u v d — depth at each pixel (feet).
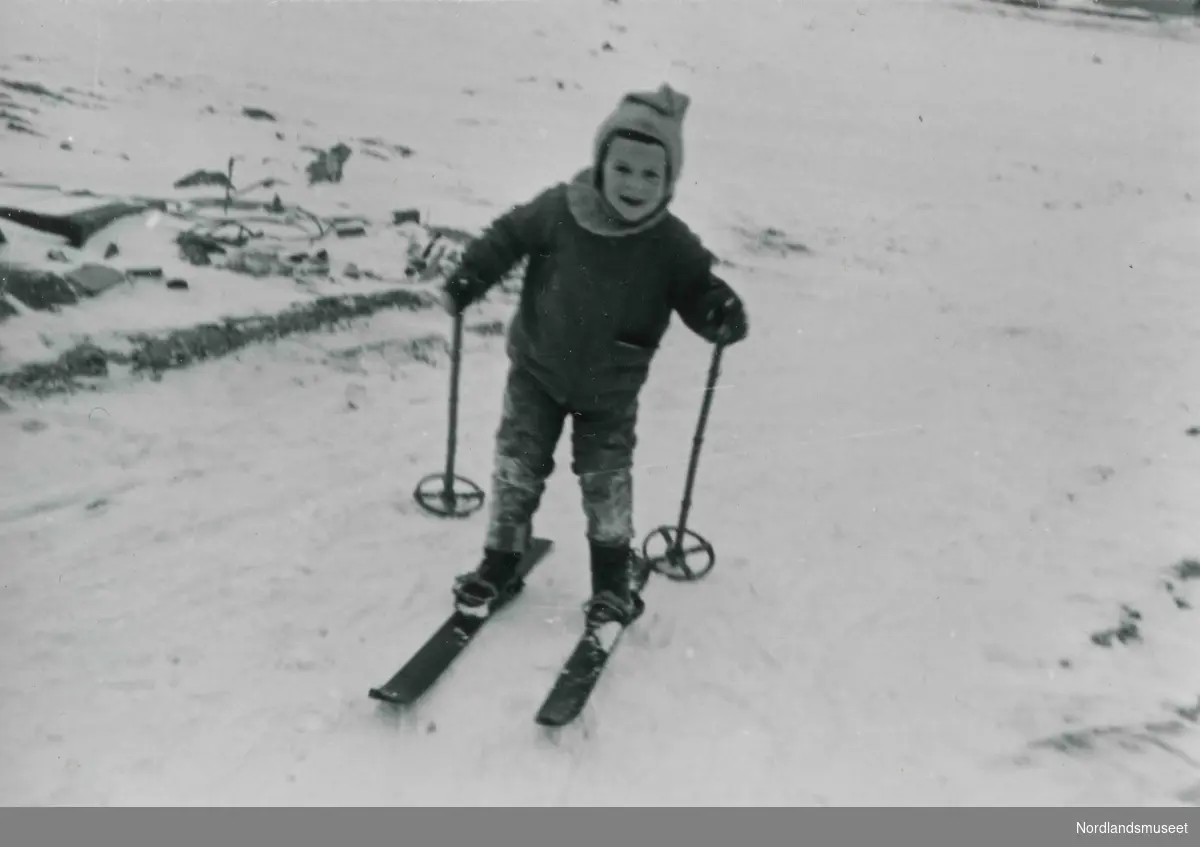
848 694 9.99
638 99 8.99
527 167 47.80
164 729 8.28
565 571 11.96
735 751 8.92
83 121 36.63
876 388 22.82
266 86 56.18
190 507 12.05
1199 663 11.14
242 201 26.76
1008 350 27.61
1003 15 115.85
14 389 13.66
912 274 39.65
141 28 63.67
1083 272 41.04
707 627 10.97
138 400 14.60
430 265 25.08
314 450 14.38
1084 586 12.84
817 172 59.00
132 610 9.80
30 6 61.72
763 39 95.40
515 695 9.34
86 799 7.43
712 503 14.76
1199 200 60.18
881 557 13.33
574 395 9.90
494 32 82.79
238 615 10.01
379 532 12.24
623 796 8.21
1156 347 28.45
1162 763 9.28
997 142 72.79
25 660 8.80
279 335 18.15
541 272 9.70
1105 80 95.14
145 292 17.72
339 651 9.69
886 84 86.69
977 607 12.05
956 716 9.78
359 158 42.24
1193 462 18.28
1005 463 17.76
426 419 16.51
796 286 35.63
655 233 9.38
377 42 74.18
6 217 19.30
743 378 22.86
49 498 11.62
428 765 8.29
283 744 8.31
